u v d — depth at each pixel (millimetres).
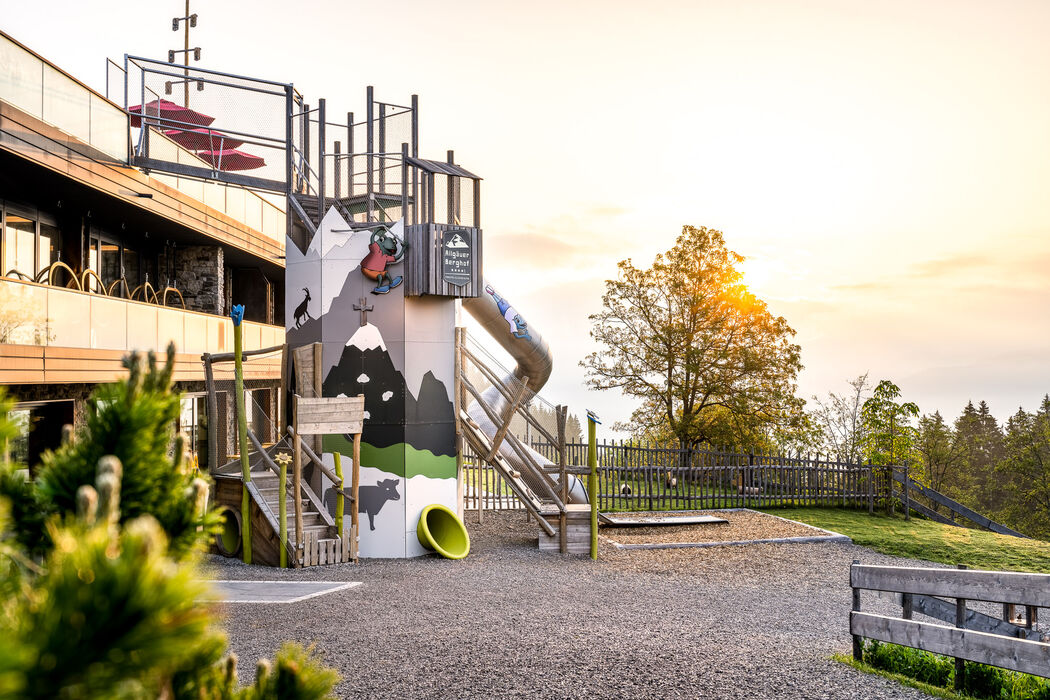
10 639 1086
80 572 1154
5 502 1906
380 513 16188
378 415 16406
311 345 16578
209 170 17750
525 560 15359
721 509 22859
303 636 9031
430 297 16875
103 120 16953
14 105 13758
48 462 2061
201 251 23797
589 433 15898
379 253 16453
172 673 1719
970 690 7312
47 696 1059
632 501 24047
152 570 1153
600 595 12117
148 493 2059
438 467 16641
